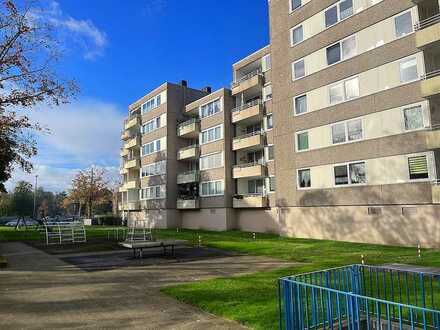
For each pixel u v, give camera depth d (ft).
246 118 124.16
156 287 34.86
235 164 131.85
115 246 75.20
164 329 22.38
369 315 19.11
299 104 92.43
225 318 24.31
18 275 43.04
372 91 76.69
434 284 30.22
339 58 83.71
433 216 65.87
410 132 70.08
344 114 81.71
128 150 199.21
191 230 132.77
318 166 86.58
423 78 68.44
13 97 61.21
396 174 71.72
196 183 144.97
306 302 19.10
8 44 59.36
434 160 66.28
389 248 65.57
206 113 143.02
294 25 95.20
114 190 275.39
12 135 64.39
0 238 104.37
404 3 72.28
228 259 54.34
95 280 39.24
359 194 77.77
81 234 96.84
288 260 52.26
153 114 169.07
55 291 33.65
